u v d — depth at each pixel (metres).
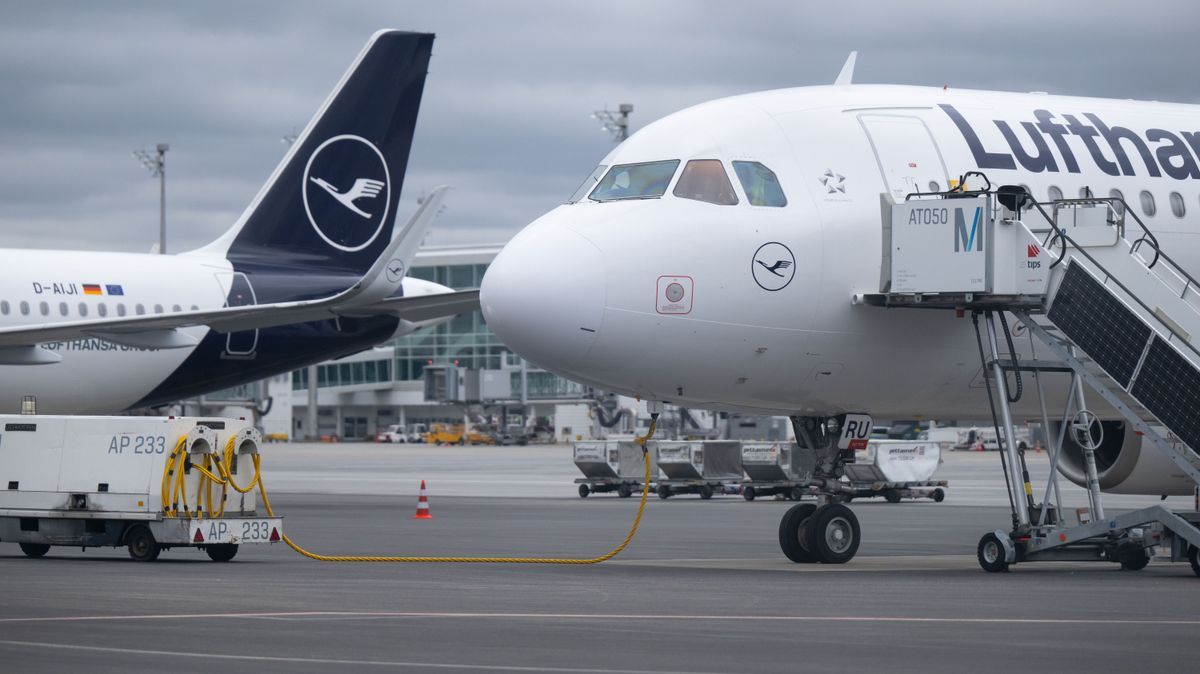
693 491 162.25
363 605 53.28
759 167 70.06
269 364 135.50
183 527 72.62
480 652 41.69
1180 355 65.19
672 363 68.00
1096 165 76.25
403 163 142.62
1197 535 65.00
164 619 48.66
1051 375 75.19
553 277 66.19
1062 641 44.28
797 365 70.12
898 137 72.88
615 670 38.78
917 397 74.06
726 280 67.69
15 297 122.75
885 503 152.12
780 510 133.88
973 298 67.31
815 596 56.91
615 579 64.50
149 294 129.75
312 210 139.25
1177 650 42.53
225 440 75.50
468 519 114.56
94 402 127.69
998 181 73.19
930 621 48.84
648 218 68.19
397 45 140.75
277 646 42.59
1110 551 68.62
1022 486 69.06
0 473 76.44
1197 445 64.81
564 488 174.88
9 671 38.06
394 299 122.25
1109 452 82.81
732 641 44.06
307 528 102.56
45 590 58.00
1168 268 74.12
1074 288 67.19
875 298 69.31
